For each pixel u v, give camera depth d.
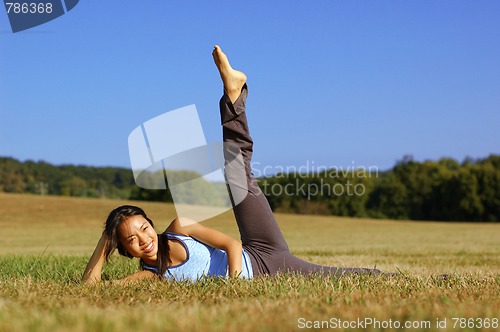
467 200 65.75
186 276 4.99
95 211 42.06
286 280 4.69
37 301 3.82
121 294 4.23
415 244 22.69
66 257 9.12
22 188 68.94
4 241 24.39
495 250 17.92
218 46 5.22
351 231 36.31
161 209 34.88
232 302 3.81
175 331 2.67
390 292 4.26
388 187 67.12
